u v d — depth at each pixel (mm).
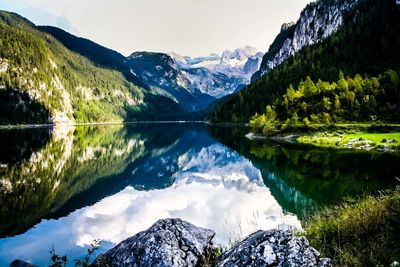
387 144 71688
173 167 69875
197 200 38375
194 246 11586
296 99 126375
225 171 62594
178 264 10516
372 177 44094
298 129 108188
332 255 11164
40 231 26516
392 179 41438
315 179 47375
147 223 28938
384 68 177750
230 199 38750
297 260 8883
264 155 78688
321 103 118625
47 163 64688
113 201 37344
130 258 10867
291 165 61312
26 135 130250
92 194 41000
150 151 97000
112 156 83812
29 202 35594
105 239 24641
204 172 62781
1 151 75562
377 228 11328
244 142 111188
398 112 106875
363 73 179750
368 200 15047
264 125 120812
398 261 9109
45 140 113562
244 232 25109
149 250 10812
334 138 90000
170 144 117062
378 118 107000
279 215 30547
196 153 93688
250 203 36438
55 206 34500
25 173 52531
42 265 20062
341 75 130625
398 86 114438
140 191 43812
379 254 9602
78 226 27875
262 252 9406
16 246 23141
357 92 118500
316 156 68438
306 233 14758
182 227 12469
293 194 40000
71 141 117188
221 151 95812
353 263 9562
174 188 46219
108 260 11258
